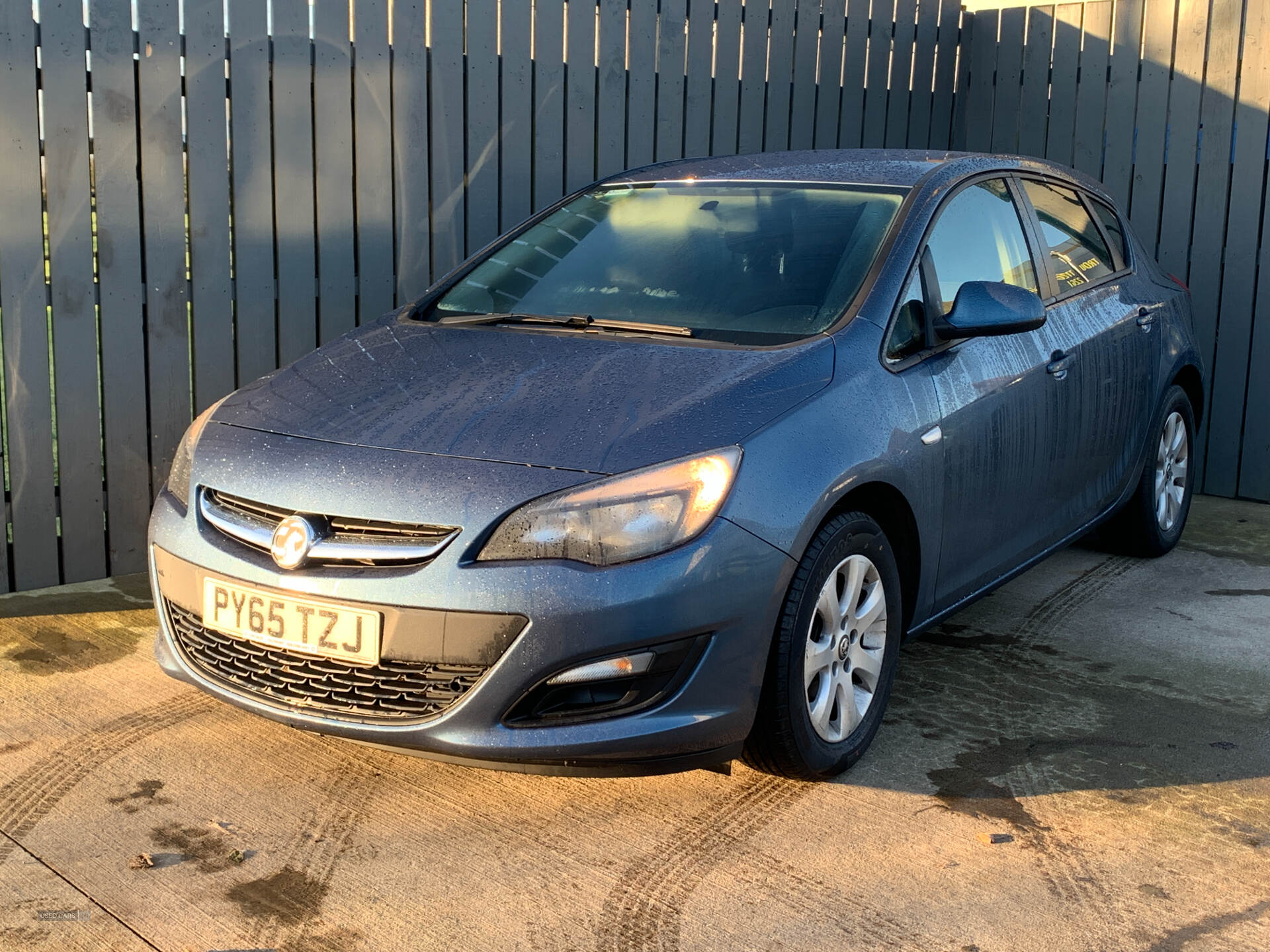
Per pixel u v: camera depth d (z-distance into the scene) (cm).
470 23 526
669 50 596
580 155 572
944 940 246
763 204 374
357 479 271
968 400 340
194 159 462
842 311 325
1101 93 680
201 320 473
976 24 728
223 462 291
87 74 439
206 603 285
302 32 480
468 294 378
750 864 274
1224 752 333
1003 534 374
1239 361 638
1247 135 626
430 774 315
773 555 270
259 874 268
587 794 306
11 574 452
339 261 503
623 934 248
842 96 684
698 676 266
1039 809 300
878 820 294
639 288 352
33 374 445
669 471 263
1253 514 607
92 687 365
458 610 256
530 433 276
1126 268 476
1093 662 399
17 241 434
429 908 256
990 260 381
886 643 322
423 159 519
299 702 277
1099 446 432
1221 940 247
